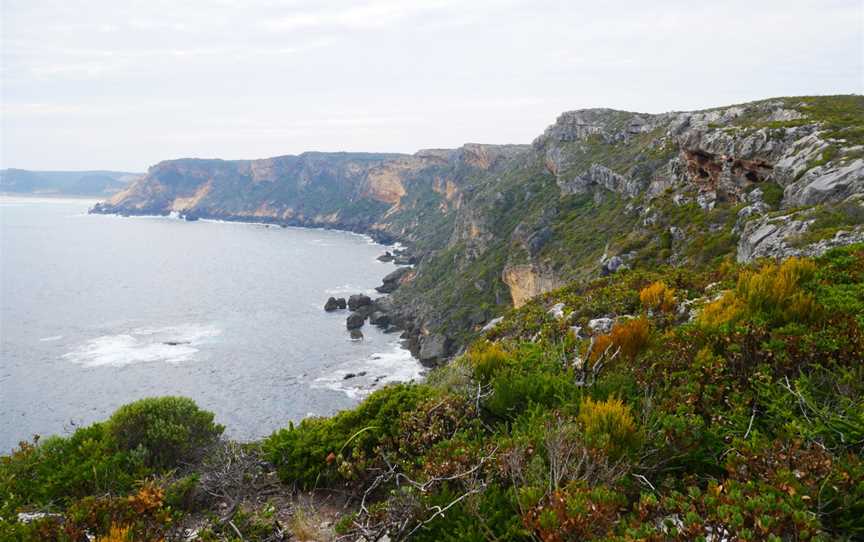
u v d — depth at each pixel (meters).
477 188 147.25
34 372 56.72
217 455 7.92
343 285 115.12
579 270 49.94
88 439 8.43
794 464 4.43
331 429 8.05
